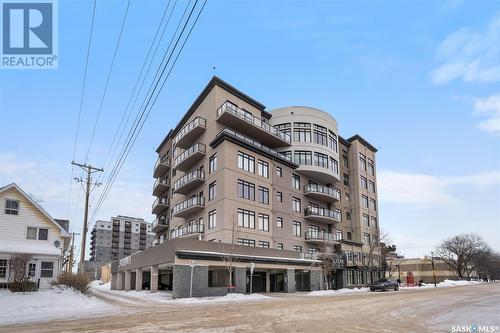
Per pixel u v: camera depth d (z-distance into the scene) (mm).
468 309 18391
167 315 15906
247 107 48062
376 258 61969
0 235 28453
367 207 64750
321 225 54188
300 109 53156
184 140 48844
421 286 62031
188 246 31031
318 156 52438
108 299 28328
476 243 105625
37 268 29047
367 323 13523
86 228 36000
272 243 43938
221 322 13586
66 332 11438
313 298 27500
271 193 45625
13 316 16453
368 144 69188
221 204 39500
